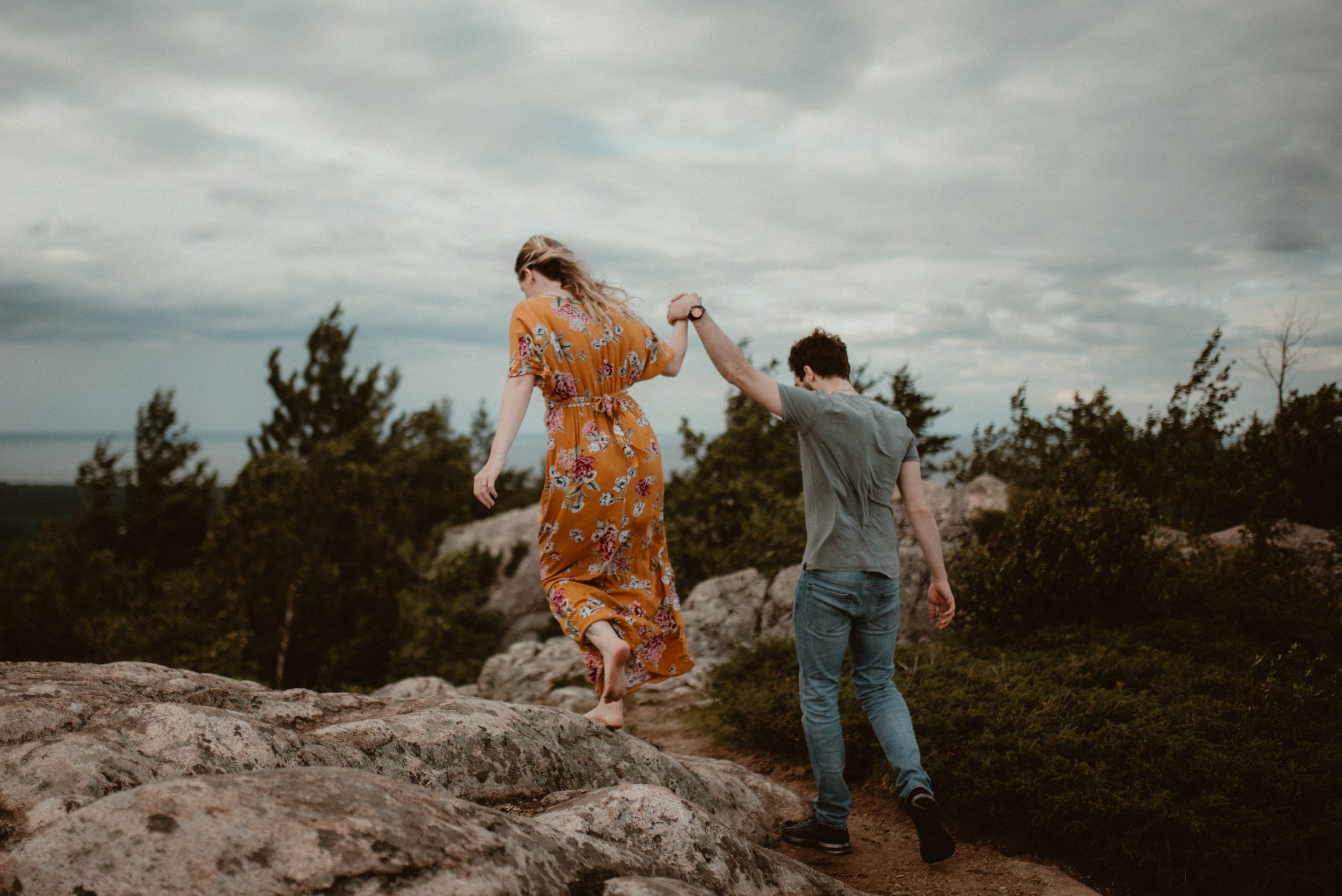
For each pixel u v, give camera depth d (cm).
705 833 234
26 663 292
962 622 636
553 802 260
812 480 312
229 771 214
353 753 244
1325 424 1013
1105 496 637
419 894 153
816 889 253
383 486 2092
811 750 318
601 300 306
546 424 300
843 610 306
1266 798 332
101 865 145
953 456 1680
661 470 320
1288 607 595
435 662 1655
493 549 2258
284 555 1852
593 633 290
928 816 286
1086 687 464
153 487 2972
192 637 1647
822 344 334
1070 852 334
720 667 626
